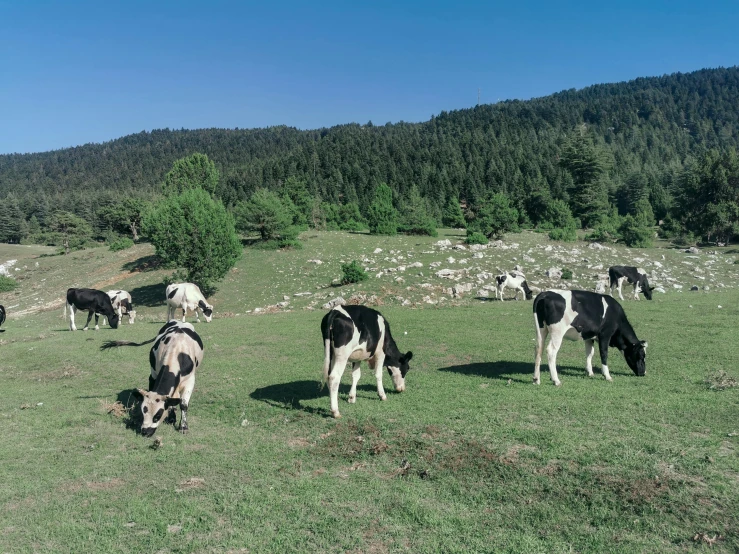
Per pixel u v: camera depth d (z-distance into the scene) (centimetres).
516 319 2188
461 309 2602
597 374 1283
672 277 4044
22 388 1325
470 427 865
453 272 3950
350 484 699
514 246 5075
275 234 5456
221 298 3859
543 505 625
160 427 967
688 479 658
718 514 587
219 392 1196
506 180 12850
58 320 3503
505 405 990
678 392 1067
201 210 3906
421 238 5953
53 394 1249
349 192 12912
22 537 590
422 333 1902
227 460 795
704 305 2442
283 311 3066
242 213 5472
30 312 4181
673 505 607
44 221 13188
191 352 997
